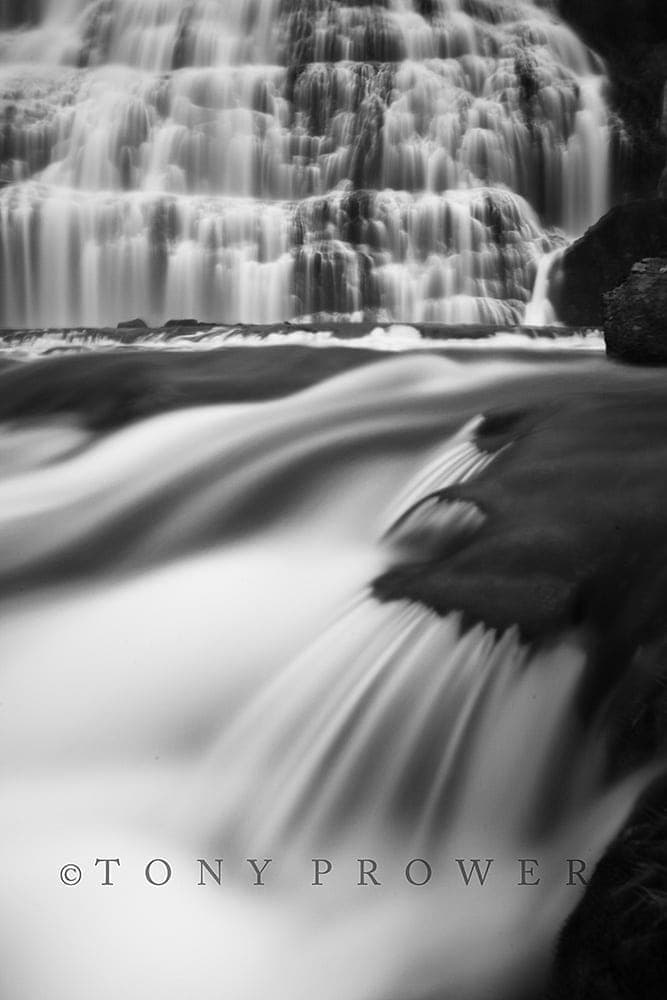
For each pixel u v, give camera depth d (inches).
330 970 152.7
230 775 187.3
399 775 173.6
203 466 304.8
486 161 768.3
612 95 805.2
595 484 214.5
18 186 683.4
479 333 436.1
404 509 255.1
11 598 250.1
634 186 780.0
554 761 165.0
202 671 210.8
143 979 153.7
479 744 169.9
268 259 664.4
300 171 782.5
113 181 777.6
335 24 867.4
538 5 954.7
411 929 156.1
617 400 271.9
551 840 159.3
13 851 173.6
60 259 666.2
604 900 136.2
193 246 667.4
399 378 365.1
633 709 160.7
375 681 185.3
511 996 144.0
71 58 943.0
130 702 208.1
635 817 143.9
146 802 184.2
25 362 386.3
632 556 188.7
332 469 286.0
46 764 195.0
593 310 649.6
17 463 327.6
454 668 178.7
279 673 201.6
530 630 177.0
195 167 777.6
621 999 129.3
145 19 927.0
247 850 174.9
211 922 161.3
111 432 336.5
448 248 679.1
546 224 784.9
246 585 237.6
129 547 274.1
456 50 861.8
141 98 792.3
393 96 783.7
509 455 243.1
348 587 223.0
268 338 434.6
